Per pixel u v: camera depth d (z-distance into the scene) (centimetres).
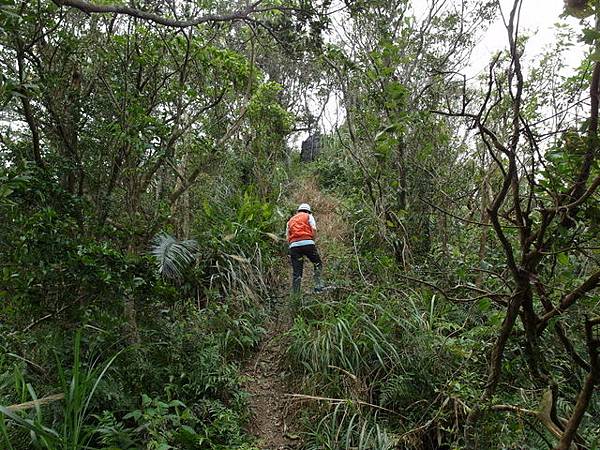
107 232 446
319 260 710
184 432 381
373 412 446
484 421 320
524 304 271
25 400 351
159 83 542
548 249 251
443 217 613
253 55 611
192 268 619
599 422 361
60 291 387
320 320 574
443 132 591
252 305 665
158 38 504
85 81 489
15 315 396
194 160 625
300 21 420
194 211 812
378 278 636
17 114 441
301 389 486
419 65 623
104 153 473
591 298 263
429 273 590
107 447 347
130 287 399
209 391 466
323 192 1233
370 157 659
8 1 278
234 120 679
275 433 458
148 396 421
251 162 1048
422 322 499
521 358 343
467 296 527
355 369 478
